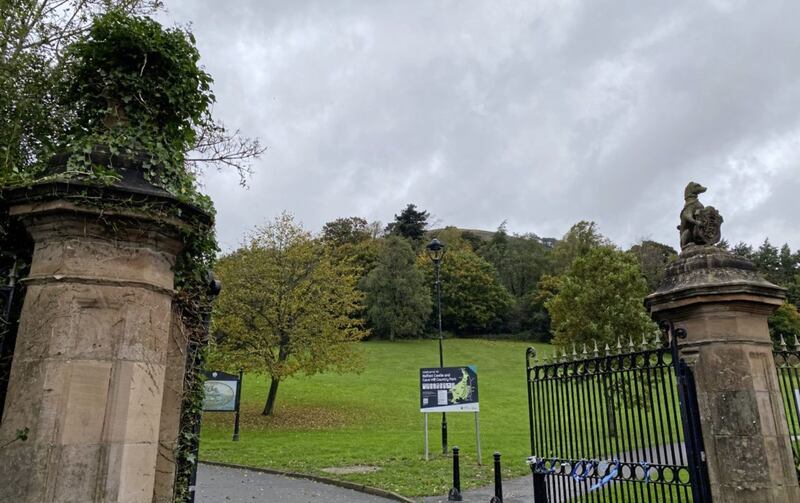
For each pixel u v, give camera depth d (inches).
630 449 215.2
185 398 174.4
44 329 126.6
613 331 725.9
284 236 943.0
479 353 1862.7
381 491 395.2
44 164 150.8
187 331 172.6
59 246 131.8
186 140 184.4
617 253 818.8
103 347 129.0
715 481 194.1
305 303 917.8
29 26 274.7
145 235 139.3
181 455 171.6
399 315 2058.3
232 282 899.4
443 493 392.8
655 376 215.8
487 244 2810.0
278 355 948.6
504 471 482.9
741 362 199.9
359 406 1039.6
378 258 2269.9
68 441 120.8
